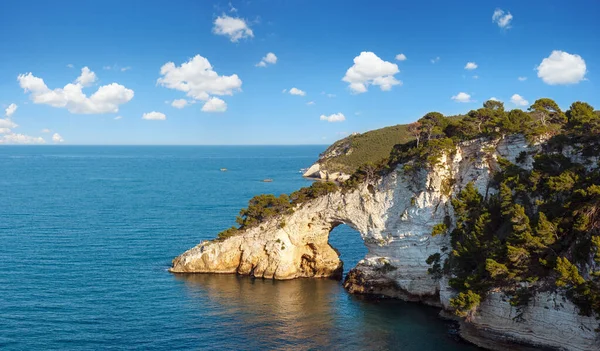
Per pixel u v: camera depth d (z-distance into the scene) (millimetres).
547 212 40094
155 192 152375
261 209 65562
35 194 142750
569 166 42031
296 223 63188
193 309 49938
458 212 49094
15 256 68000
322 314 49312
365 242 58906
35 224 92812
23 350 39500
